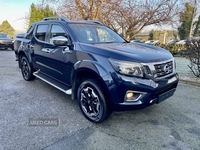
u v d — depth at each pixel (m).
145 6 8.56
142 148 2.15
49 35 3.66
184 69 6.89
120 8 8.09
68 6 7.88
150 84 2.32
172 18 8.77
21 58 4.96
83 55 2.71
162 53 2.83
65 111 3.08
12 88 4.21
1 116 2.83
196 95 4.00
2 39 12.46
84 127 2.59
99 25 3.89
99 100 2.57
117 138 2.34
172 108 3.29
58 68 3.35
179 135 2.44
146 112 3.12
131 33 9.45
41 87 4.33
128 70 2.27
